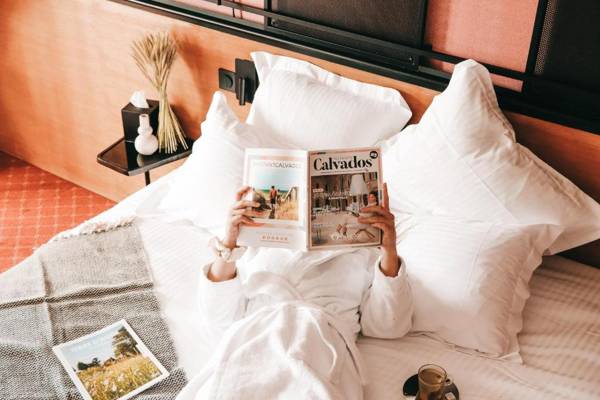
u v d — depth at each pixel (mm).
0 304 1739
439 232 1784
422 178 1867
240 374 1438
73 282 1842
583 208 1792
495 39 1875
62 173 3256
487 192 1795
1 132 3359
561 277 1876
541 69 1823
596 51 1722
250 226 1570
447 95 1838
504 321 1647
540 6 1738
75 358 1597
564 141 1832
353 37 2068
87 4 2641
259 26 2301
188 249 2006
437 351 1662
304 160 1551
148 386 1531
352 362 1553
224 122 2105
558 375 1578
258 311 1604
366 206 1549
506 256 1702
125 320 1720
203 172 2061
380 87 2064
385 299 1631
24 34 2930
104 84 2803
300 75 2145
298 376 1415
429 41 1997
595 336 1678
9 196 3105
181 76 2539
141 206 2168
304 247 1554
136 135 2572
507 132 1800
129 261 1934
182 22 2420
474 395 1524
